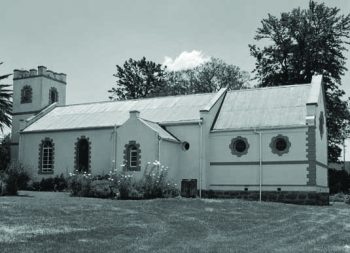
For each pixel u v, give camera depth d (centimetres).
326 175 4328
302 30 5666
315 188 3778
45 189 4506
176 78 8181
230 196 4053
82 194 3512
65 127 4781
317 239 1916
